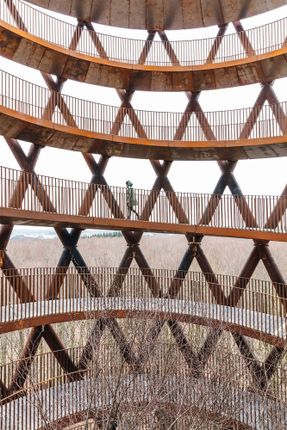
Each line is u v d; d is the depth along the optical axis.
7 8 19.59
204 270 21.39
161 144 20.77
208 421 11.62
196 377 14.63
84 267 20.17
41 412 12.28
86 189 20.25
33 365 17.92
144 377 13.12
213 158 21.92
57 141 20.22
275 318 17.31
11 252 24.53
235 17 22.02
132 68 21.20
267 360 16.62
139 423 11.11
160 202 21.45
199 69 21.09
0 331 15.33
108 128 21.88
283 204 19.44
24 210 16.50
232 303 20.00
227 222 20.34
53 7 21.58
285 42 20.00
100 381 13.05
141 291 19.05
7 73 18.52
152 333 15.96
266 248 19.72
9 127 18.44
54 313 17.12
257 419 13.41
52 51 19.53
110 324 17.06
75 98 21.14
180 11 21.91
